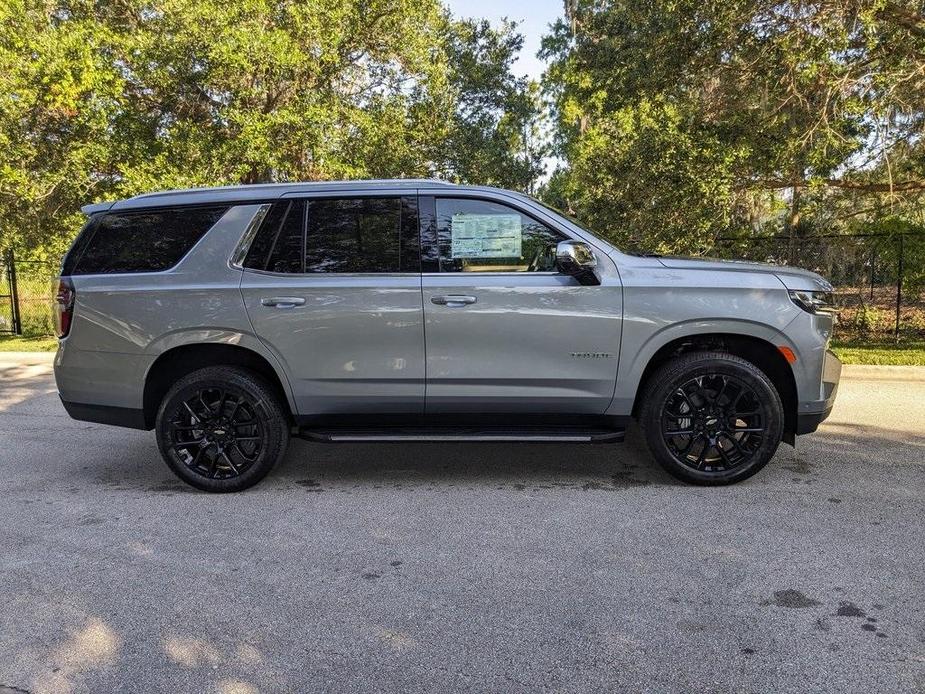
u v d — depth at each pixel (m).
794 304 4.20
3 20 11.66
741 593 3.03
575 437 4.26
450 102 15.24
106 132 12.23
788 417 4.41
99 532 3.85
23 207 12.95
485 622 2.83
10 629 2.83
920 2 8.48
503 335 4.23
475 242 4.33
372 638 2.73
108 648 2.68
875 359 9.34
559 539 3.65
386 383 4.32
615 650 2.62
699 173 9.90
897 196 11.18
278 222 4.39
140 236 4.48
